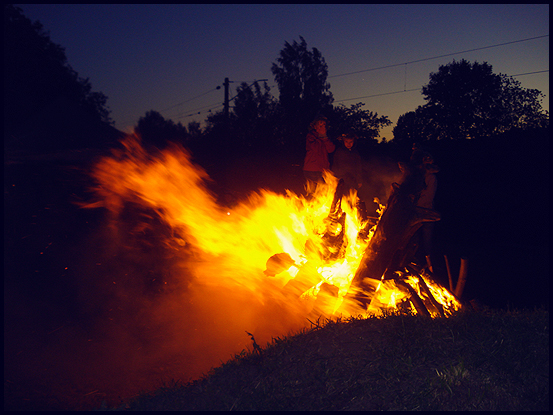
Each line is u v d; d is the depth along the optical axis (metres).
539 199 16.55
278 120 31.53
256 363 3.14
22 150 16.02
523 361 2.95
